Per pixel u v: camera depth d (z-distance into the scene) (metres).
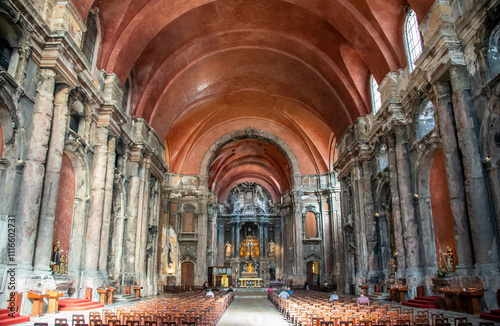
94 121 17.05
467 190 12.25
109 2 17.31
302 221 37.56
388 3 18.20
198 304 12.70
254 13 22.86
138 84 23.22
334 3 19.22
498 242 11.51
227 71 29.33
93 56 17.27
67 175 15.69
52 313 11.52
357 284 22.78
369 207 22.61
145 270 24.48
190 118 35.75
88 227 16.06
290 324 12.02
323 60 24.11
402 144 18.11
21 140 11.44
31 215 11.35
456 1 13.44
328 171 37.50
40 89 12.32
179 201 36.66
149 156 23.69
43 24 12.04
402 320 7.95
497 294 10.81
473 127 12.48
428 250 16.48
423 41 15.32
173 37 22.48
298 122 36.88
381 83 19.92
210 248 40.56
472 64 12.79
